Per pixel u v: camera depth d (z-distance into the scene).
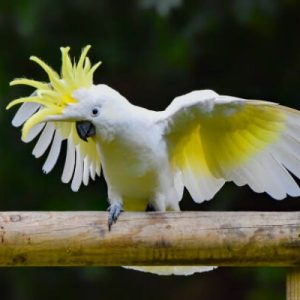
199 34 17.19
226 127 9.37
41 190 17.86
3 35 17.42
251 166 9.50
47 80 17.44
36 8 16.92
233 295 19.22
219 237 8.35
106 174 9.40
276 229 8.32
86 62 8.95
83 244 8.40
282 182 9.40
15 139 17.58
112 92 8.92
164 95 18.06
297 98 18.02
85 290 18.69
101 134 8.88
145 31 17.59
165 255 8.43
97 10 17.45
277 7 17.06
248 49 17.84
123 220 8.45
